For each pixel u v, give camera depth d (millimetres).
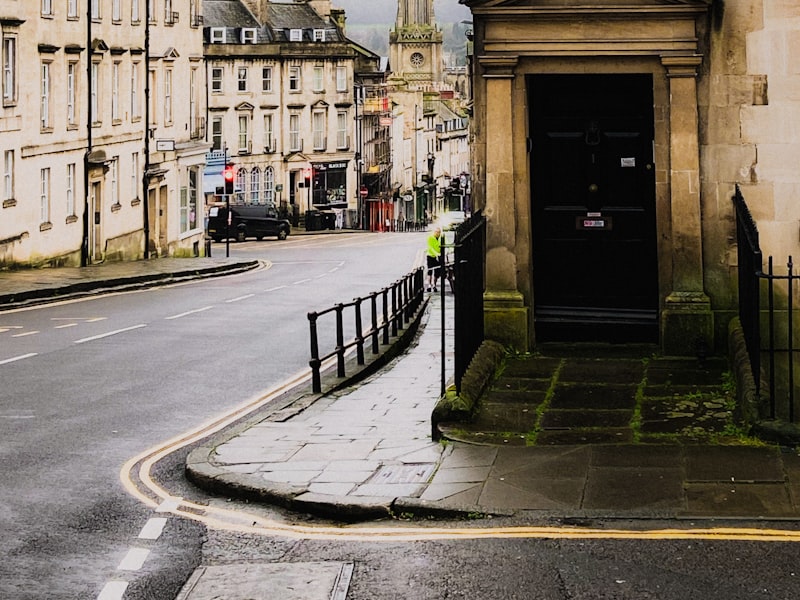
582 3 14562
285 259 51438
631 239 15398
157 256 49000
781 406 12516
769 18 14234
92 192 41469
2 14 33781
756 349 11359
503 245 15109
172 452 12164
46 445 12367
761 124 14359
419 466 10664
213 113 87688
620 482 9898
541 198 15578
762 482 9789
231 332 22625
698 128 14570
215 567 8367
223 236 71250
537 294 15641
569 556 8320
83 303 29047
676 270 14703
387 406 14195
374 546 8734
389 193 117375
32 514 9688
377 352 19406
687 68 14469
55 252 38125
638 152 15359
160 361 18641
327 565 8328
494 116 15031
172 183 50969
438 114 163625
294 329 23219
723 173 14531
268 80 90125
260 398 15414
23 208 35594
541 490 9766
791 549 8352
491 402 12719
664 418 11898
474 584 7863
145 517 9656
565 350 15219
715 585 7738
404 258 50844
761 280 14156
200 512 9836
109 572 8250
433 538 8836
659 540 8602
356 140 98312
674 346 14664
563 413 12211
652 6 14383
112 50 43156
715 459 10438
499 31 14867
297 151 92000
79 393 15609
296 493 9883
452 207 72438
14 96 34719
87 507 9945
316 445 11695
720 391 12938
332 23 96312
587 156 15438
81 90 40031
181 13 52469
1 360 18562
